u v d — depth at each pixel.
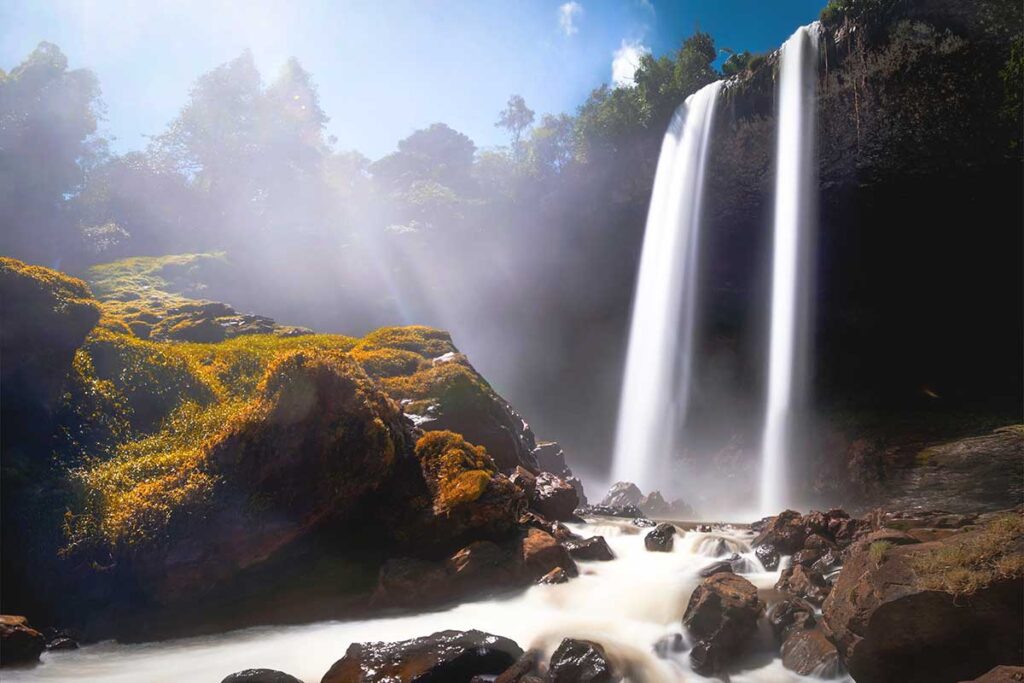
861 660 5.69
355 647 6.07
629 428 33.44
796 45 25.17
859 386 28.25
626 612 7.42
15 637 6.55
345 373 9.37
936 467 20.52
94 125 46.00
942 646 5.38
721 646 6.29
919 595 5.39
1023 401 24.16
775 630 6.74
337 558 8.92
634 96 32.41
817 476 25.36
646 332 31.86
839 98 24.06
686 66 31.30
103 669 6.39
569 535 10.20
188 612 7.98
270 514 8.37
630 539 10.70
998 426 21.52
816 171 25.47
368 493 9.36
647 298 31.89
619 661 6.14
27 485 8.31
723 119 27.62
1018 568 5.17
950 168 23.25
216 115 47.53
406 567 8.26
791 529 9.79
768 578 8.70
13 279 8.53
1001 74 20.81
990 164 22.52
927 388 26.91
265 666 6.40
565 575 8.37
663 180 31.02
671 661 6.34
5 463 8.27
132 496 8.36
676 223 30.12
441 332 15.68
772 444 28.83
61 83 44.44
